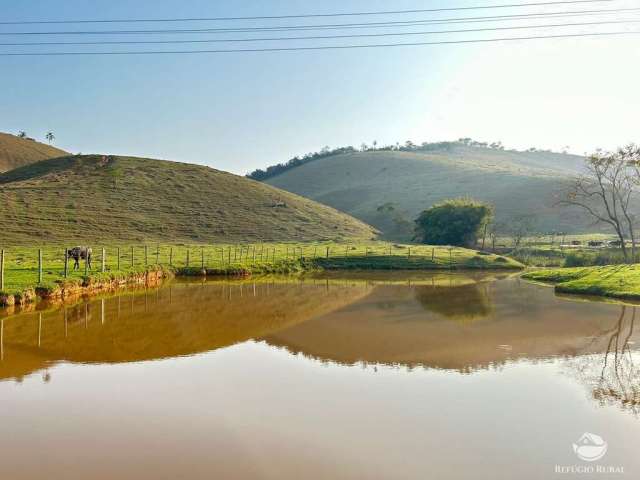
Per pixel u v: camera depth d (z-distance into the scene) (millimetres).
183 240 75875
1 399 11828
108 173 99062
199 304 26797
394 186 158375
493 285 37969
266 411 11172
